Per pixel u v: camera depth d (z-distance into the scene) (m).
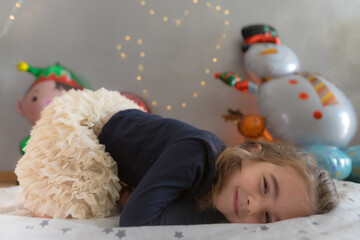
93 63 2.30
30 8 2.26
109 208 0.99
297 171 0.87
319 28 2.31
